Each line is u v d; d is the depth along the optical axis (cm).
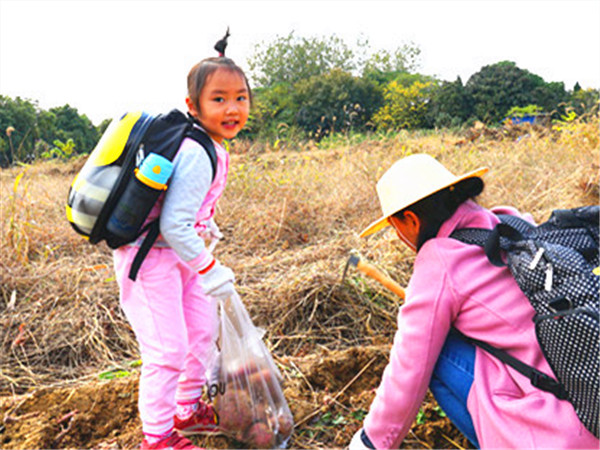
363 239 405
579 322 134
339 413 232
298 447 215
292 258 385
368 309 313
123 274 196
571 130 688
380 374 254
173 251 201
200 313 218
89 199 183
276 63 3875
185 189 183
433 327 162
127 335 304
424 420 219
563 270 144
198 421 221
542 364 152
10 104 2300
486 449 156
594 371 134
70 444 219
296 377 256
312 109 2491
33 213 477
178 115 189
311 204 493
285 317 306
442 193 174
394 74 3853
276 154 888
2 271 351
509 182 509
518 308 157
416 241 182
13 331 307
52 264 381
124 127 185
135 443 214
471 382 168
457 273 163
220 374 216
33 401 246
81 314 317
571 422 142
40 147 1152
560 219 167
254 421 212
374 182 519
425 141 908
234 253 421
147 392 196
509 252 161
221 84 190
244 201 520
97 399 242
